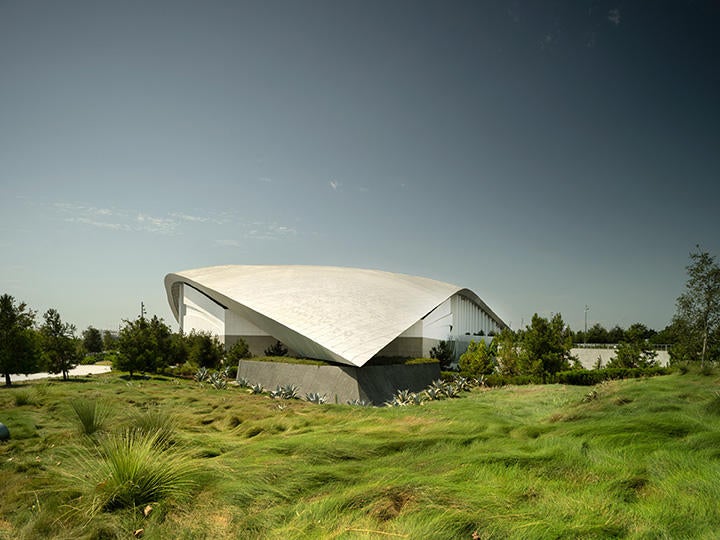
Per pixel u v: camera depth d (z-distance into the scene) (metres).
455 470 6.09
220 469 6.59
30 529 4.95
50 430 11.07
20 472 7.25
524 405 14.59
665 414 8.39
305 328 24.09
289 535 4.61
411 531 4.36
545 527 4.32
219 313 36.84
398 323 25.66
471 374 28.44
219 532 4.89
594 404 10.91
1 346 21.81
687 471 5.46
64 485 6.30
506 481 5.69
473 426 9.12
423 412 12.20
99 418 10.32
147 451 6.35
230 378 29.34
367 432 8.90
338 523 4.75
